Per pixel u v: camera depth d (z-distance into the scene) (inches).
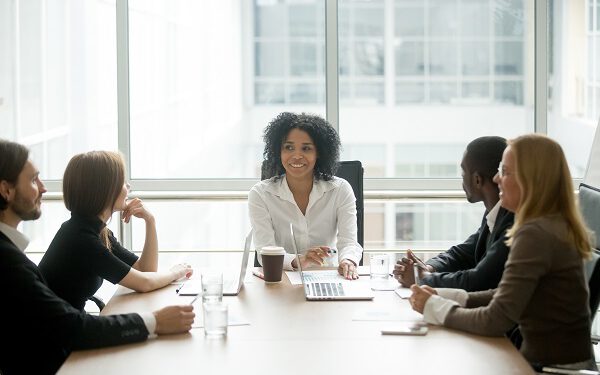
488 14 245.1
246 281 156.8
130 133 245.9
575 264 122.2
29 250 241.6
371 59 245.9
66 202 144.3
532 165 123.0
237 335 124.0
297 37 245.8
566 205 123.4
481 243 153.3
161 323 124.0
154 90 245.8
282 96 247.6
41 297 121.5
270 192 180.9
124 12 241.1
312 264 165.2
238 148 248.5
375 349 117.0
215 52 245.9
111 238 161.2
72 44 241.4
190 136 247.4
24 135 242.7
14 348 122.3
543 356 123.0
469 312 124.5
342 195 182.5
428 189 247.1
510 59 245.8
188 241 243.9
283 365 111.0
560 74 244.2
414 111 247.6
